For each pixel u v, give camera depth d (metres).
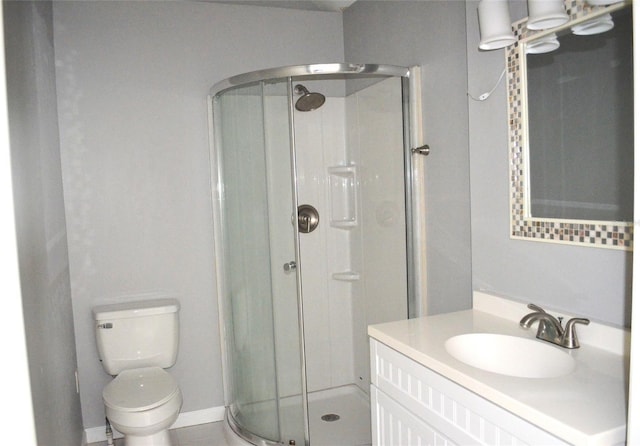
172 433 3.02
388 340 1.75
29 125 1.77
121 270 2.95
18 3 1.69
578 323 1.59
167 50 2.98
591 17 1.55
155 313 2.81
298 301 2.57
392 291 2.89
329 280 3.38
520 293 1.88
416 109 2.58
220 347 3.17
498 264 1.97
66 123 2.82
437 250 2.53
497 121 1.93
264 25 3.18
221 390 3.19
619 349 1.51
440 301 2.53
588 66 1.58
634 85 0.96
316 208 3.33
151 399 2.40
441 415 1.52
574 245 1.65
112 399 2.40
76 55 2.82
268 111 2.59
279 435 2.68
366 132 3.05
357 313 3.34
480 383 1.34
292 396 2.64
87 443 2.93
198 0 3.03
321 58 3.32
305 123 3.26
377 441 1.88
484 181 2.02
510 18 1.81
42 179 2.03
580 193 1.63
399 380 1.72
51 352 1.91
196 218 3.07
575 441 1.09
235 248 2.87
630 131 1.47
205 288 3.12
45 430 1.68
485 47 1.80
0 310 1.14
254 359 2.79
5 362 1.16
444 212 2.45
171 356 2.87
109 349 2.77
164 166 3.00
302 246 3.31
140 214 2.97
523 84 1.80
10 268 1.14
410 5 2.63
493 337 1.74
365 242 3.16
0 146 1.11
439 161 2.46
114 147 2.91
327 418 3.10
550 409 1.18
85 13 2.83
